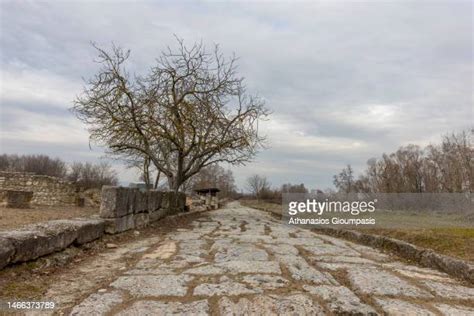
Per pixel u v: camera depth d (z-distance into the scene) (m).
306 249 7.09
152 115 15.67
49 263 4.68
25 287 3.74
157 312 3.12
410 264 5.81
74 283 4.07
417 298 3.76
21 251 4.16
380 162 44.56
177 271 4.74
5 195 13.81
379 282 4.32
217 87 16.53
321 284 4.16
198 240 8.21
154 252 6.35
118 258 5.72
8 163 58.81
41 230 5.02
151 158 16.77
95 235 6.65
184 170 17.28
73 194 19.38
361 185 48.88
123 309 3.20
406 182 41.28
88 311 3.11
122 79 15.02
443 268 5.21
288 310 3.20
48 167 57.62
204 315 3.07
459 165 32.78
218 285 4.01
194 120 16.19
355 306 3.34
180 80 16.11
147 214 10.52
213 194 41.50
